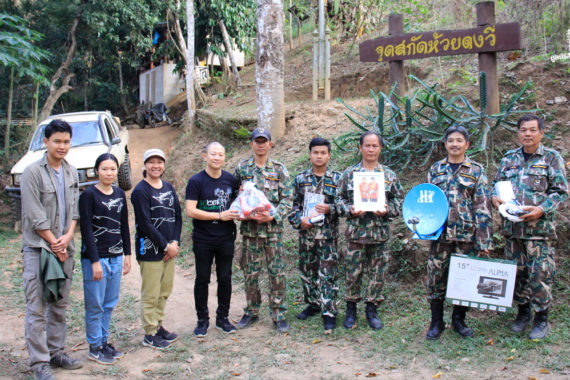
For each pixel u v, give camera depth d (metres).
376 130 6.51
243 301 5.65
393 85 6.75
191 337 4.64
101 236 4.06
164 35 18.36
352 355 4.07
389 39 6.60
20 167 8.52
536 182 4.09
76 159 8.43
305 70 14.37
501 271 4.00
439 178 4.28
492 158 5.70
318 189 4.74
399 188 4.53
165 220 4.39
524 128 4.11
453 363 3.76
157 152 4.32
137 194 4.30
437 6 9.62
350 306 4.61
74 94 22.09
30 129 13.23
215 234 4.59
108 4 14.25
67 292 3.96
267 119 9.21
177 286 6.37
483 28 5.82
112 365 4.08
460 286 4.10
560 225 4.94
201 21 16.38
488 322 4.41
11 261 7.09
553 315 4.31
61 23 14.73
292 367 3.93
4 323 5.04
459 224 4.15
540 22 7.66
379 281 4.52
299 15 16.23
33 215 3.65
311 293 4.91
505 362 3.70
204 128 11.88
